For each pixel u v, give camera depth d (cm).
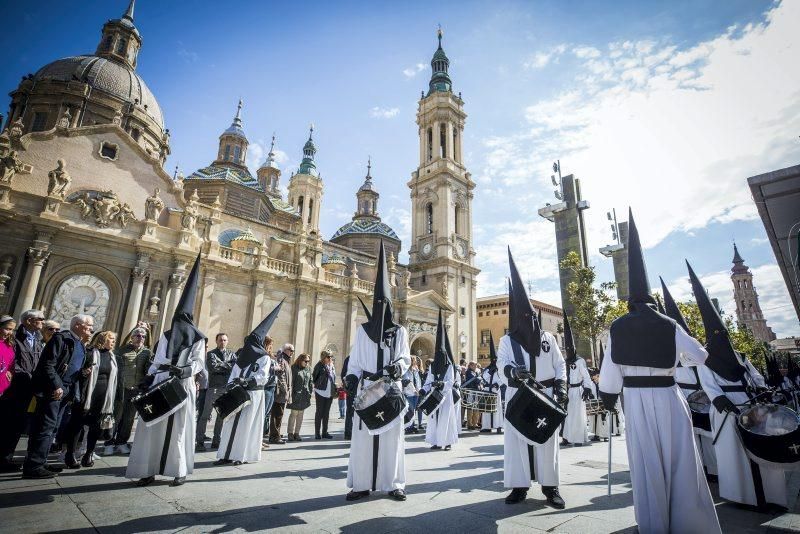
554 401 537
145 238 2491
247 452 781
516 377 546
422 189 5434
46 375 629
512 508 494
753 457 509
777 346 5981
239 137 4894
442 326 1156
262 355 828
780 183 762
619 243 3078
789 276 1004
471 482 638
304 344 3316
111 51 4041
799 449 479
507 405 543
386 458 539
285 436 1228
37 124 3316
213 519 441
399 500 526
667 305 689
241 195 4175
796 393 1409
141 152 2728
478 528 420
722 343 610
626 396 428
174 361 622
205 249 2884
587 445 1120
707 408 688
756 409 527
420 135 5706
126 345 911
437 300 4516
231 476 657
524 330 591
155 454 590
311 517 451
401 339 605
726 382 595
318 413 1197
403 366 577
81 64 3612
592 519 452
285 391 1116
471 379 1445
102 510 466
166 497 524
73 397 683
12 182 2264
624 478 680
